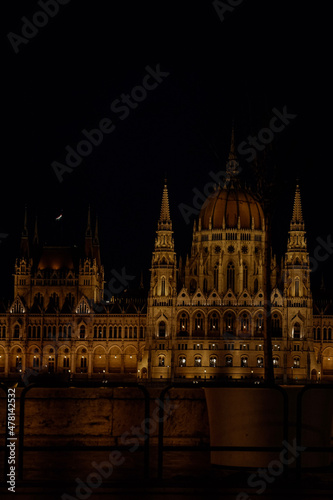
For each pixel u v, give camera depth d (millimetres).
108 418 45031
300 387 35094
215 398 36125
